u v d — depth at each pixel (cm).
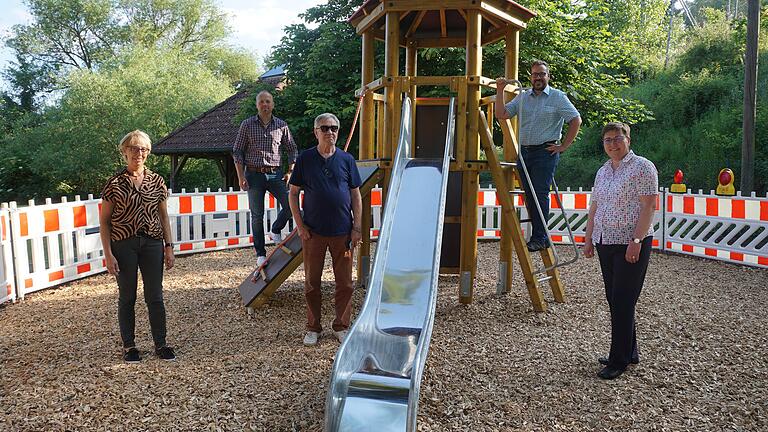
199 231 1108
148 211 477
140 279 845
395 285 471
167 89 3362
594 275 864
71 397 416
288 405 404
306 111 1575
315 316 540
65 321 619
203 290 764
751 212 989
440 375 461
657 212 1162
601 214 453
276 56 1766
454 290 762
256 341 546
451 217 743
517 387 439
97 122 3262
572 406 408
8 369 473
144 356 503
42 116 3709
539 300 650
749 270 941
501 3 679
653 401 416
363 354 405
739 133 1992
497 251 1137
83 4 4416
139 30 4469
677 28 4209
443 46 855
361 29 741
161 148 2236
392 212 536
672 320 621
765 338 559
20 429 369
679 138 2242
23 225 745
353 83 1581
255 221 825
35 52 4631
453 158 664
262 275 654
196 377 454
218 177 3391
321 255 528
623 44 1941
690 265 992
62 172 3262
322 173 518
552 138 662
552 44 1595
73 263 838
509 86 733
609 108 1709
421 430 371
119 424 376
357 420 336
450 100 643
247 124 809
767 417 391
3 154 3538
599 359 486
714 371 472
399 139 611
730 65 2567
